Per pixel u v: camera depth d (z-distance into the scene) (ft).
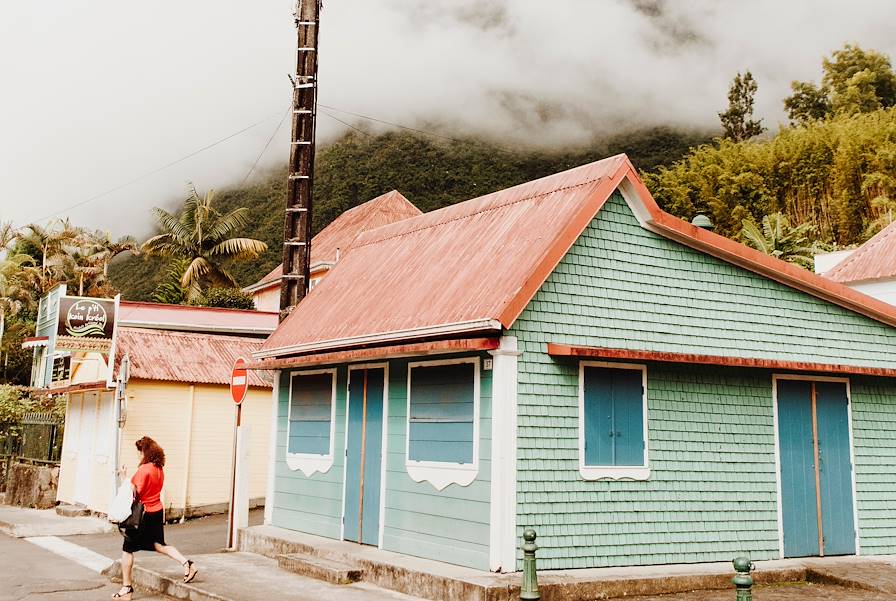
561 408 30.25
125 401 53.72
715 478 33.88
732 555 33.73
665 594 29.14
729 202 160.97
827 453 37.52
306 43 49.52
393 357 34.65
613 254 32.68
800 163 151.33
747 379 35.73
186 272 146.92
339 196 290.35
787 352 37.01
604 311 32.01
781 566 33.55
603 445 31.04
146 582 33.96
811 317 38.17
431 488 31.73
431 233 39.78
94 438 61.36
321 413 40.04
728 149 170.60
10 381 157.89
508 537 28.25
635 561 31.09
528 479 29.04
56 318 54.80
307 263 47.88
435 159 306.96
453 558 30.07
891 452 39.63
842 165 137.18
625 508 31.22
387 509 34.19
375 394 36.09
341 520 37.27
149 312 88.38
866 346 39.75
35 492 68.80
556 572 28.81
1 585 33.99
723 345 35.14
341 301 40.34
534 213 33.65
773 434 35.99
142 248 159.84
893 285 65.57
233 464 42.68
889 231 71.87
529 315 30.09
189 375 60.03
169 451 58.95
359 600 28.30
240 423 42.88
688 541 32.63
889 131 135.85
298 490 41.04
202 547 45.55
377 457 35.32
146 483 31.32
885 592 30.22
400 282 36.88
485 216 36.91
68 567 39.06
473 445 29.86
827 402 38.11
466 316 29.37
